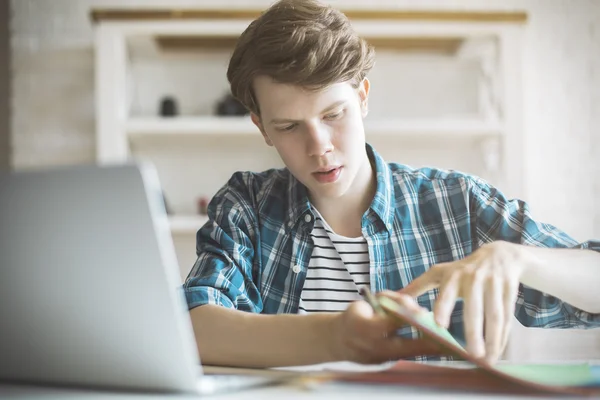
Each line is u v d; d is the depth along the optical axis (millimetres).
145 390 637
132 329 609
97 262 595
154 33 2979
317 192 1204
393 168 1467
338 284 1356
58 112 3244
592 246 1053
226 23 2977
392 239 1361
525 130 2967
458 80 3250
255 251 1382
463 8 3260
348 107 1144
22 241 612
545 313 1209
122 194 570
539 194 3264
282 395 605
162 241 578
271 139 1198
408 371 744
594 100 3287
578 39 3297
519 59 2977
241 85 1207
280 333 858
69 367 659
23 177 590
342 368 820
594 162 3270
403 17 2945
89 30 3270
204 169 3232
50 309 631
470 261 854
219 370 820
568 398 589
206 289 1092
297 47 1079
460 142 3213
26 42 3254
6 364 699
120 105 2973
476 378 692
